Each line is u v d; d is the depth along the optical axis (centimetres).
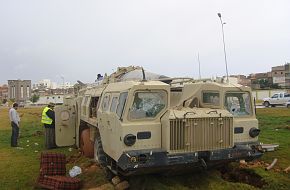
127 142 662
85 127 1172
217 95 776
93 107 1012
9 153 1225
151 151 662
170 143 667
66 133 1309
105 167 820
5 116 3591
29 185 815
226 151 706
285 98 3991
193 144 681
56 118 1301
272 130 1538
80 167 940
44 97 9006
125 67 1015
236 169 840
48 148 1303
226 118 708
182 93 833
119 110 705
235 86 781
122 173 720
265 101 4116
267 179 757
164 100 700
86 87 1284
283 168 847
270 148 1011
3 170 963
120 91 731
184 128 675
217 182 747
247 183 789
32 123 2459
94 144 966
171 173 762
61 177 796
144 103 691
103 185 752
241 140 774
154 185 714
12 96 12162
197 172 799
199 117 684
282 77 9112
